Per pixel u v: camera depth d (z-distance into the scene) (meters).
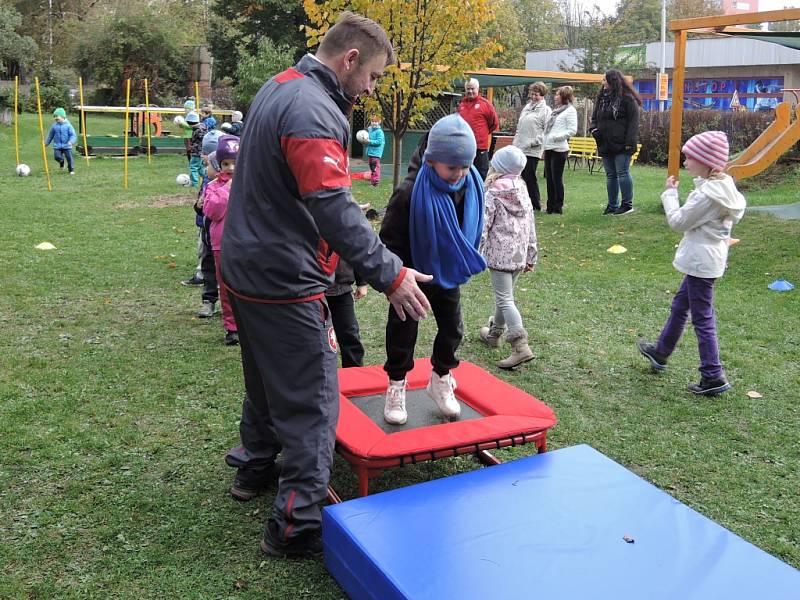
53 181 16.27
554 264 8.73
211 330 6.24
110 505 3.54
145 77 39.75
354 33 2.90
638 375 5.34
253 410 3.47
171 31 40.12
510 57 46.09
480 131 11.73
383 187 14.87
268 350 2.98
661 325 6.50
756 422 4.59
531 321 6.59
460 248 3.47
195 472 3.88
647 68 37.22
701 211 4.73
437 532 2.80
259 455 3.55
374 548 2.70
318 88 2.86
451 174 3.36
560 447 4.23
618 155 11.23
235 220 2.94
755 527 3.47
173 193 14.65
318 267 2.97
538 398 4.92
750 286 7.64
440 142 3.31
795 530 3.45
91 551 3.18
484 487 3.13
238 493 3.60
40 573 3.03
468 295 7.51
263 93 2.95
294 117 2.76
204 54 27.28
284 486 3.08
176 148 23.14
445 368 3.76
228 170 5.54
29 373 5.16
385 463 3.30
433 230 3.42
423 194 3.42
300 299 2.92
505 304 5.30
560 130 11.70
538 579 2.54
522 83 19.03
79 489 3.66
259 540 3.28
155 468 3.91
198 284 7.72
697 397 4.96
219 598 2.90
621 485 3.16
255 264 2.88
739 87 36.50
